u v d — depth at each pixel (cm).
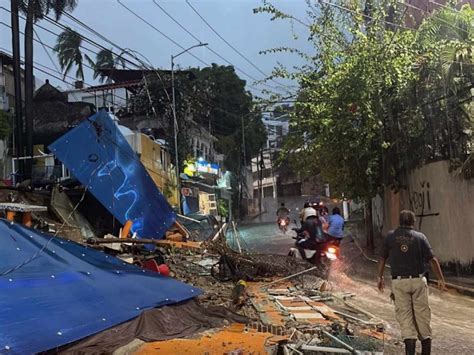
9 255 652
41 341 496
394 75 1547
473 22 1445
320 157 1825
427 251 652
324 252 1233
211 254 1411
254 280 1147
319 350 594
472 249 1388
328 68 1792
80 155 1473
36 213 1329
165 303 707
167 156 3131
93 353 543
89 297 627
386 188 2003
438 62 1432
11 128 2634
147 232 1502
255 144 5141
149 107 3541
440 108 1468
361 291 1138
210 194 3803
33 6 2425
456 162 1418
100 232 1544
